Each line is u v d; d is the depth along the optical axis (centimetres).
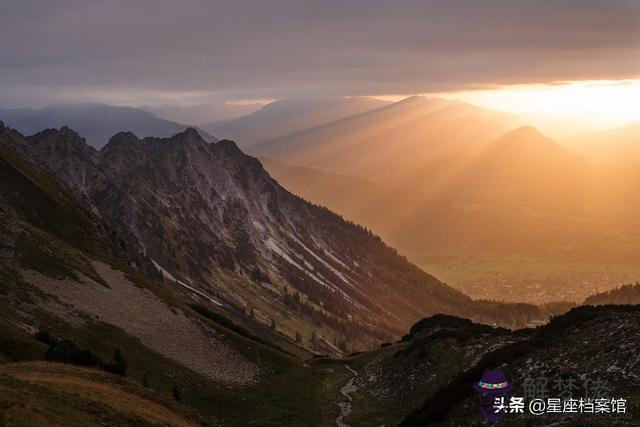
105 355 7081
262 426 6719
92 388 4856
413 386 7406
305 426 6750
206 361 8900
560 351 5209
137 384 5800
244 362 9569
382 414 7056
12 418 3400
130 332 8412
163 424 4700
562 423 4156
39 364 5275
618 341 4841
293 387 8662
